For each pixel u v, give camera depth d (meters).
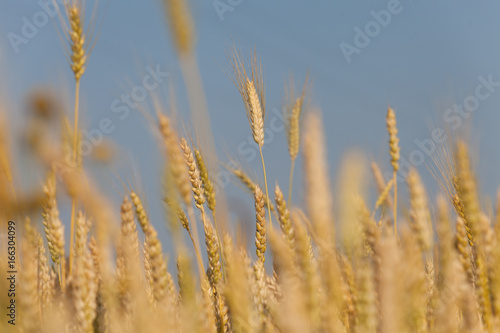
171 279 2.11
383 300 1.96
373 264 1.99
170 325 2.02
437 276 2.04
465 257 2.09
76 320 2.05
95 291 2.06
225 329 2.16
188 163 2.20
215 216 2.20
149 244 2.09
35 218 2.12
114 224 2.11
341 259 2.05
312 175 2.14
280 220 2.13
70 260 2.13
